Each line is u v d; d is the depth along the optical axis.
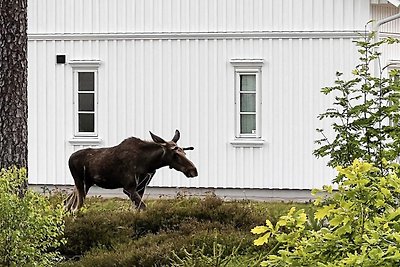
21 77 25.78
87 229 23.97
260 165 42.47
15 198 18.14
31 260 18.45
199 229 23.92
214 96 42.88
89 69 43.88
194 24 43.03
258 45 42.59
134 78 43.50
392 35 43.97
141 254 21.98
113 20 43.66
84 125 43.97
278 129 42.34
